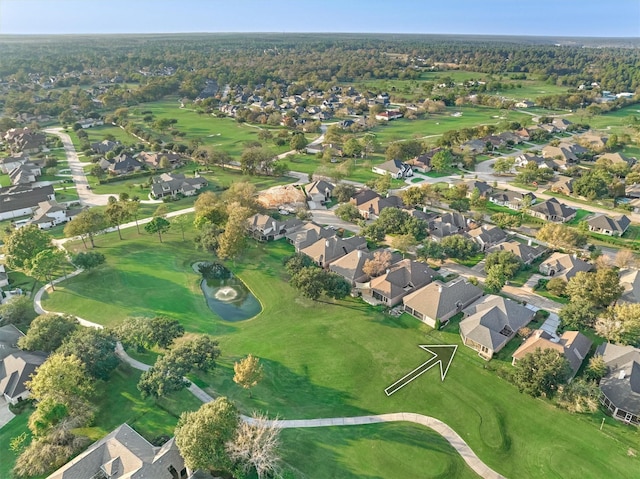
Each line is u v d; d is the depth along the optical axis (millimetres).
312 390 66750
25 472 53031
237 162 184500
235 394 65625
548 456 55438
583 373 68125
